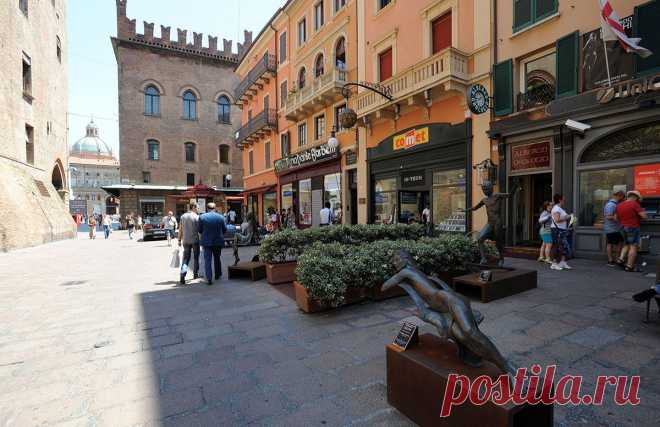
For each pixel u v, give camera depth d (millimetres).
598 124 7895
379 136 14555
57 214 21938
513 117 9469
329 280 4988
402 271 2814
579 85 8258
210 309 5500
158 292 6777
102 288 7246
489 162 10164
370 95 13898
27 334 4535
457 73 10602
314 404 2742
